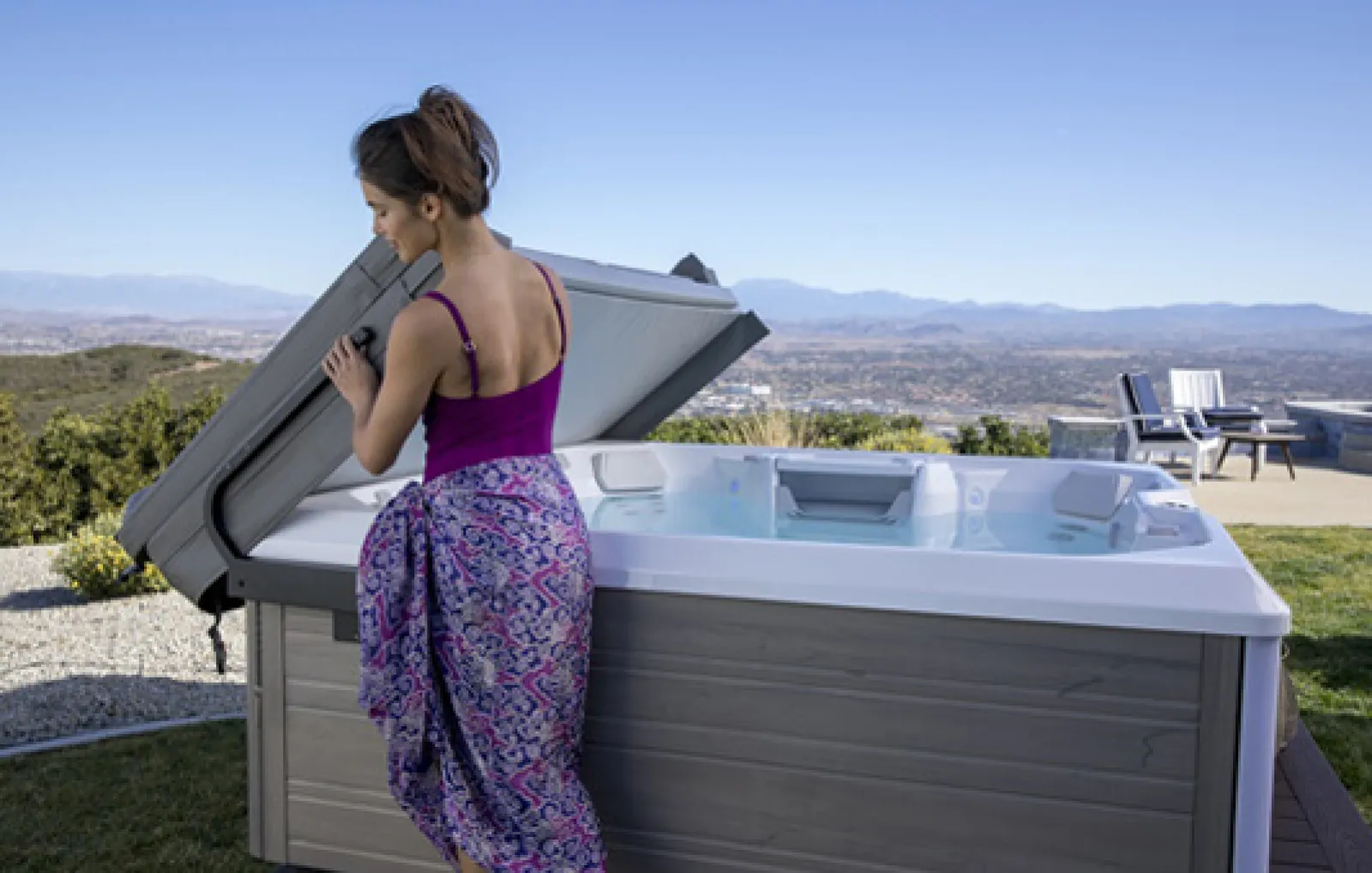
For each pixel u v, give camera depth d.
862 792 1.70
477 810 1.66
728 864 1.79
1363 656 4.10
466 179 1.56
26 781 3.15
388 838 2.02
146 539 2.17
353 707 2.02
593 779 1.85
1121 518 2.57
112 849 2.66
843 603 1.66
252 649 2.09
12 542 8.19
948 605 1.61
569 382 2.79
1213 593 1.53
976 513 3.07
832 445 7.16
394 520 1.66
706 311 2.97
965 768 1.64
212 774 3.21
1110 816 1.59
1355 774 2.94
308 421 1.91
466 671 1.61
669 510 3.17
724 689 1.76
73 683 4.46
